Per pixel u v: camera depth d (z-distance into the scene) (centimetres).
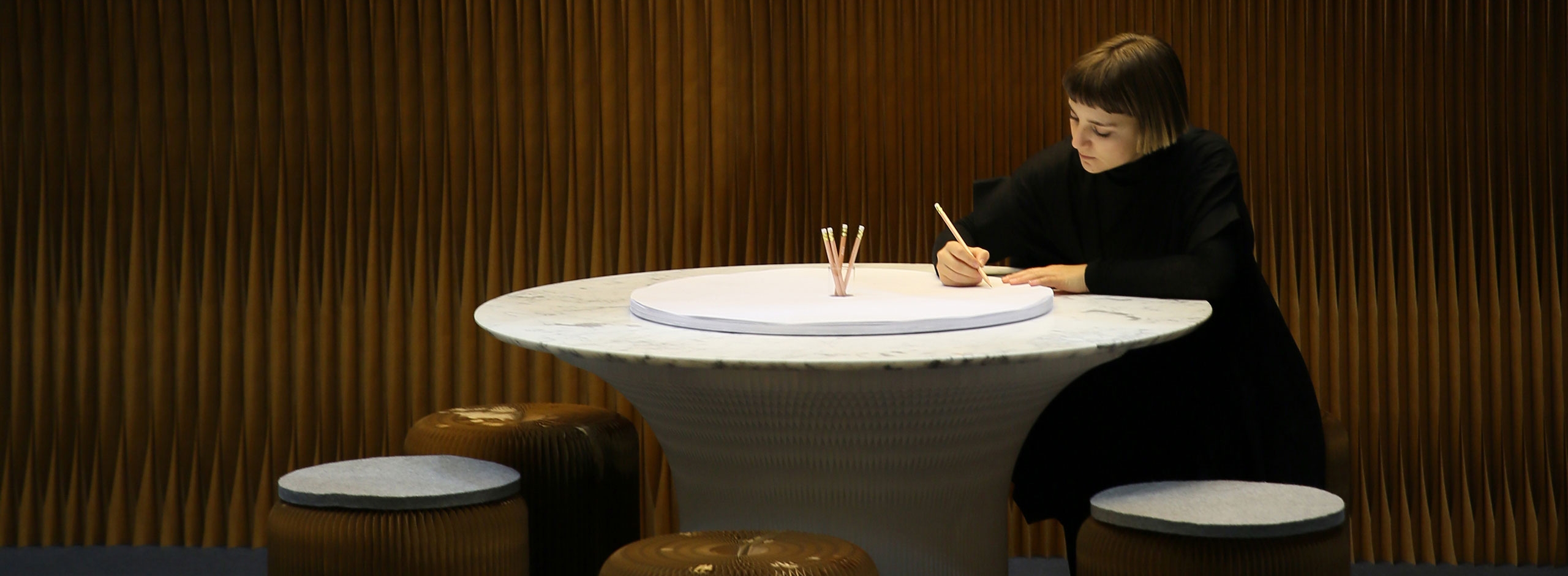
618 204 372
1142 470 273
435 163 372
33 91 369
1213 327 259
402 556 212
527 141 371
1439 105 359
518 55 368
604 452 281
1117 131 237
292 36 369
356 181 372
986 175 365
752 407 216
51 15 368
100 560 370
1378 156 362
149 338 379
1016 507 381
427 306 377
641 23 367
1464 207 362
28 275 377
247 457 380
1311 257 362
